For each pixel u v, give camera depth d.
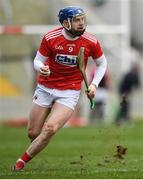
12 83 65.62
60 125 24.56
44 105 25.36
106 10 79.00
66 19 24.27
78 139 42.88
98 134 46.75
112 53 69.81
